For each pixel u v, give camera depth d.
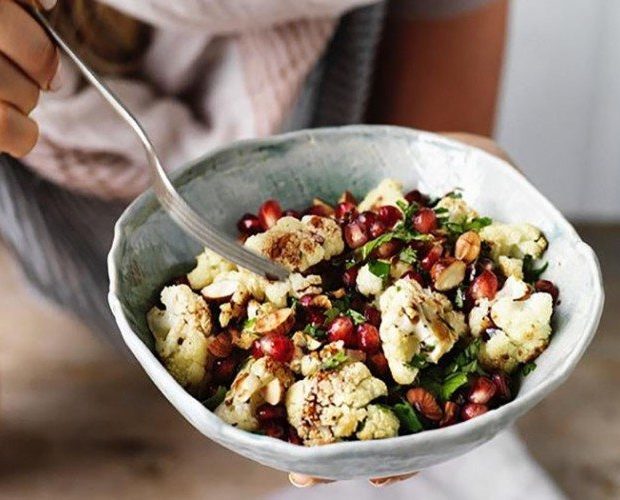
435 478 0.87
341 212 0.59
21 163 0.87
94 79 0.56
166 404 0.95
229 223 0.60
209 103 0.86
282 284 0.55
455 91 0.96
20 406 0.94
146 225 0.57
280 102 0.84
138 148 0.85
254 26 0.81
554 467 0.95
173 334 0.53
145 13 0.78
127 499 0.87
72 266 0.94
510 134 1.26
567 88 1.21
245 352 0.54
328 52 0.88
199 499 0.87
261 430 0.50
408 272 0.55
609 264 1.23
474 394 0.51
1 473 0.89
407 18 0.92
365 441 0.46
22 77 0.60
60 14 0.79
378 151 0.62
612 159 1.25
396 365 0.51
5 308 1.04
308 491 0.86
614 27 1.15
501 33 0.94
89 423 0.93
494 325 0.53
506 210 0.59
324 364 0.51
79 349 1.00
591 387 1.03
